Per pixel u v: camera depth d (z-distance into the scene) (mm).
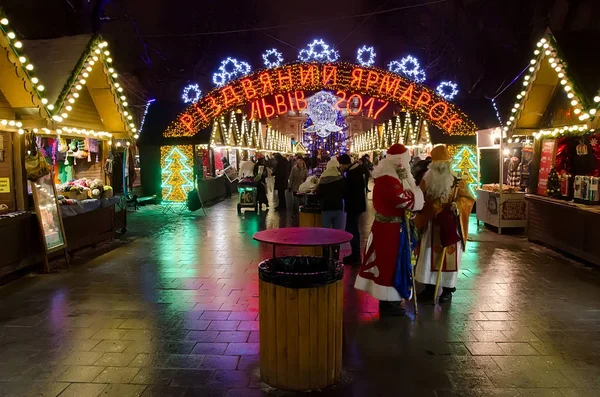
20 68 6145
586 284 6035
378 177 4805
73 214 7746
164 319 4871
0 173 6590
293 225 11039
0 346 4230
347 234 3797
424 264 5305
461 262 7203
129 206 14031
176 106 15477
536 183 8836
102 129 9586
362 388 3426
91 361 3906
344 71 12148
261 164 13695
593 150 7277
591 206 6957
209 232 10125
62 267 7090
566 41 7273
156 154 15297
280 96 13148
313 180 7922
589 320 4773
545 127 8570
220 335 4438
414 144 16719
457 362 3834
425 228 5332
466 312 5016
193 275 6586
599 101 6539
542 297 5516
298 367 3350
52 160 8250
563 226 7621
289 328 3318
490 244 8602
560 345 4172
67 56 7605
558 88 8031
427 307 5184
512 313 4980
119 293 5777
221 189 18031
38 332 4547
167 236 9664
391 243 4727
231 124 19297
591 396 3307
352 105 13008
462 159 12953
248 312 5066
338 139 39625
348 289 5840
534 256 7617
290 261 3781
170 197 14945
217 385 3488
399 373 3650
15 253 6395
